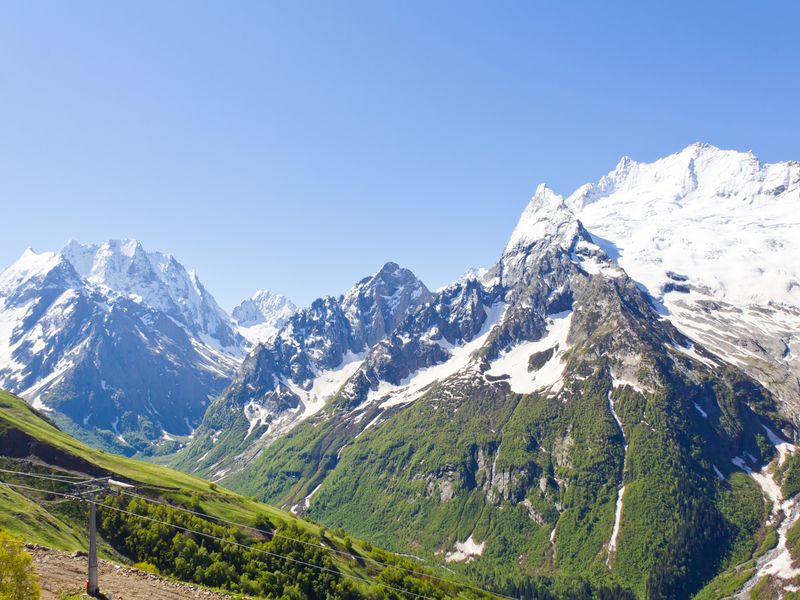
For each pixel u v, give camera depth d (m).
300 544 194.38
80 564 105.94
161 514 181.62
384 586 196.62
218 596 107.69
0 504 148.75
